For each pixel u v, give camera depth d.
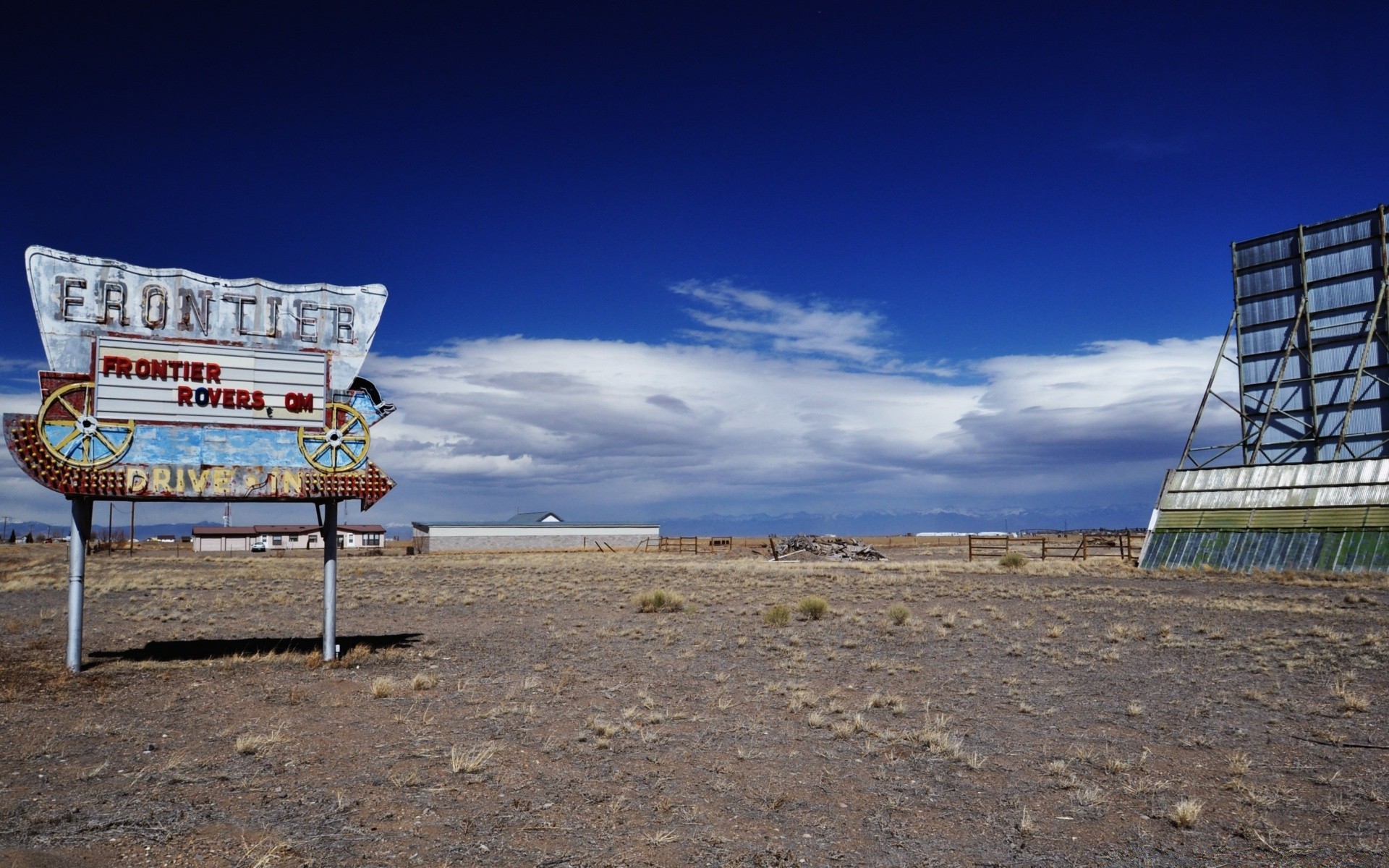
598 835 8.10
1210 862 7.51
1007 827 8.44
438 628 25.31
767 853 7.71
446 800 9.05
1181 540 47.88
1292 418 47.41
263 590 39.62
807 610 27.75
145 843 7.61
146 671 17.05
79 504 17.06
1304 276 47.66
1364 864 7.39
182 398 17.67
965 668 17.70
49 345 16.77
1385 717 12.89
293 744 11.27
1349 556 40.59
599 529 111.12
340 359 19.05
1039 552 84.56
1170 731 12.25
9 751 10.76
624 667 18.02
